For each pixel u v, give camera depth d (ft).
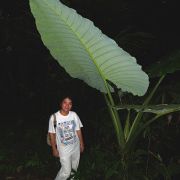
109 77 12.03
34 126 27.25
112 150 18.71
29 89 29.91
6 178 20.49
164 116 18.67
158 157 15.47
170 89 16.14
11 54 29.40
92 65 11.78
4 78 30.73
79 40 10.73
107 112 21.40
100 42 10.68
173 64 13.66
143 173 15.75
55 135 16.78
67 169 16.74
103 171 16.24
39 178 20.35
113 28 24.80
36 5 9.80
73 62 12.01
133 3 24.06
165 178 15.66
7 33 27.55
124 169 14.32
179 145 18.33
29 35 27.63
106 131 20.04
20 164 21.85
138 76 11.44
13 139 25.40
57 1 9.47
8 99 30.63
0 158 22.47
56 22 10.25
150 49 22.85
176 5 22.98
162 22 23.35
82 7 24.98
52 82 27.61
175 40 22.68
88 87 24.79
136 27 23.99
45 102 28.63
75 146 16.83
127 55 10.84
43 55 28.09
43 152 22.88
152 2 23.58
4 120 29.22
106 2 24.35
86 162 17.74
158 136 18.42
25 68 29.30
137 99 18.65
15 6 27.50
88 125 23.02
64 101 16.51
